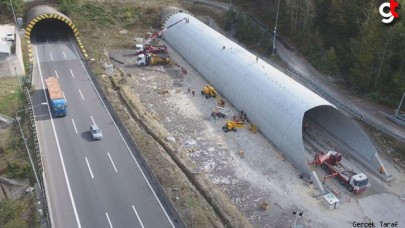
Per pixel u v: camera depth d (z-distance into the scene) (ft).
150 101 190.70
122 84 201.26
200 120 176.24
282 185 137.80
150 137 158.71
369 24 197.06
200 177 138.82
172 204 116.16
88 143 150.51
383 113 175.94
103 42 253.24
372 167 148.46
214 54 210.79
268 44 237.25
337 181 142.10
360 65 193.26
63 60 223.71
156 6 292.81
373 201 133.08
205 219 118.21
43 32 261.85
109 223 112.47
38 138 151.33
